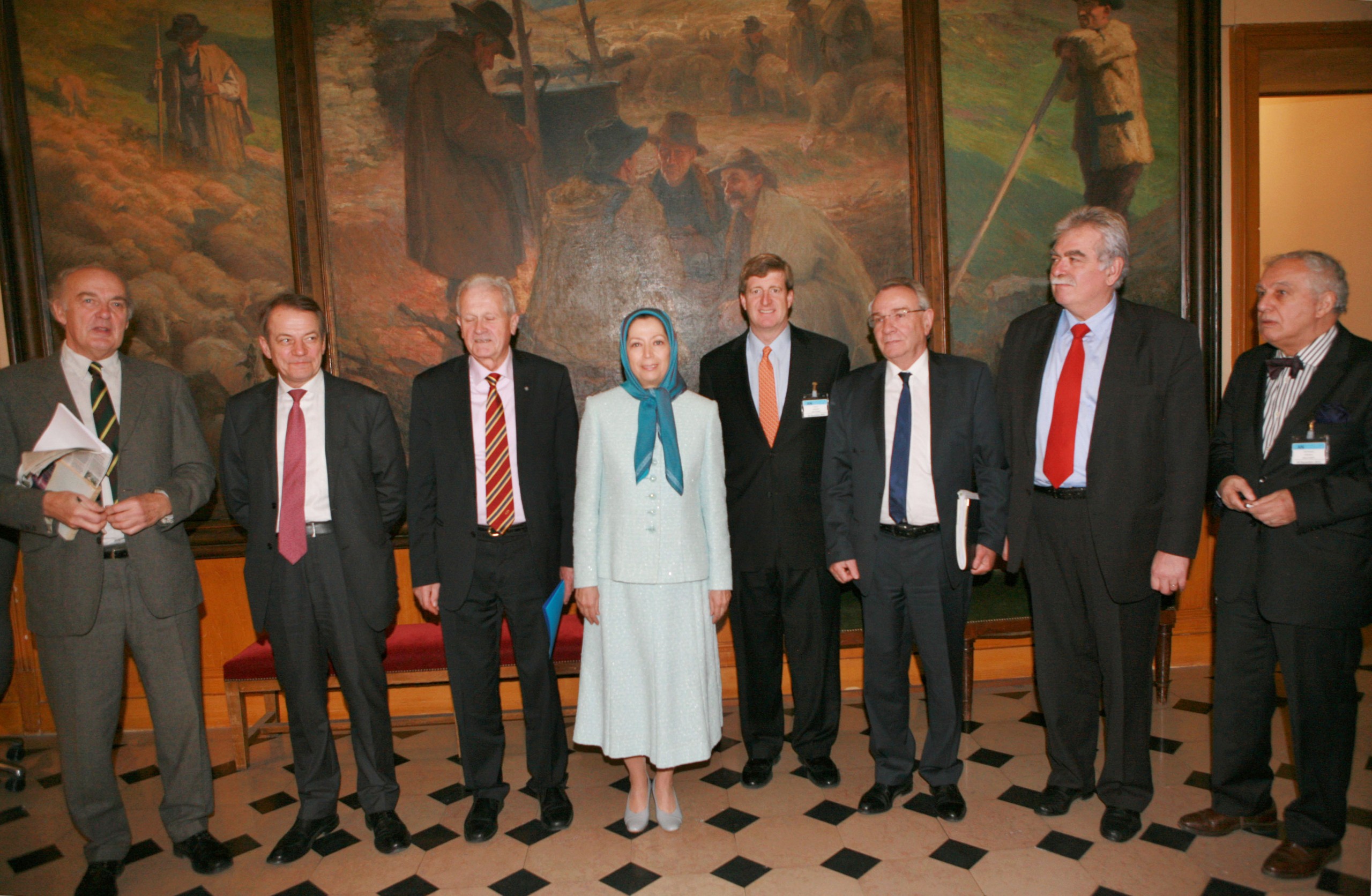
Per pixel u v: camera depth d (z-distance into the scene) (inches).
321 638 94.5
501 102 135.5
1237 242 143.9
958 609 94.3
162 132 132.7
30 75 130.6
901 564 95.3
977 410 94.3
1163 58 139.3
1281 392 84.4
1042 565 94.8
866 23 136.7
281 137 134.3
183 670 90.9
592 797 105.8
